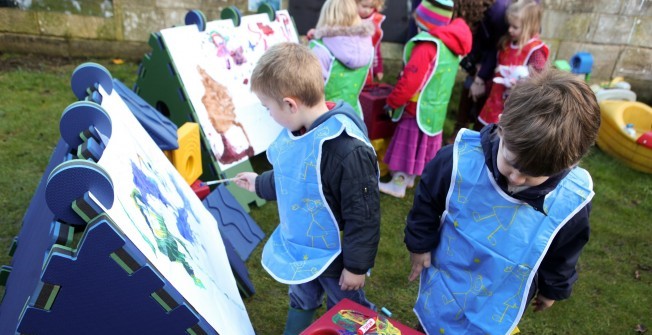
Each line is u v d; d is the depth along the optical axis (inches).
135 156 58.9
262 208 120.3
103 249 39.1
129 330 44.0
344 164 57.2
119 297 41.9
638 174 156.3
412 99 121.6
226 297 61.6
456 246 57.7
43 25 199.6
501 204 52.7
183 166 93.5
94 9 199.8
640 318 94.8
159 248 47.6
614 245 118.0
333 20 115.3
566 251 55.6
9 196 109.9
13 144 131.1
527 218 52.4
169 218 57.9
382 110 133.9
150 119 85.9
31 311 40.4
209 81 115.0
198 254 60.7
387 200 130.3
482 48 147.5
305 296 69.7
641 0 192.9
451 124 180.2
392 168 129.3
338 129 57.0
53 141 135.2
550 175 45.1
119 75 191.3
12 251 79.0
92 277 40.2
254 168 140.3
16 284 58.6
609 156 166.4
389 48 224.7
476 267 56.7
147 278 41.8
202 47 115.7
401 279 100.0
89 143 45.6
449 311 60.1
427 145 127.7
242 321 62.6
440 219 60.9
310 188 59.5
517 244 53.3
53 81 177.2
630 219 130.1
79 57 207.0
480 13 127.8
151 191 57.3
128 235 41.6
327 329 55.1
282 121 60.9
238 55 125.8
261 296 91.6
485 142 52.7
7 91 163.6
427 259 62.6
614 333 90.7
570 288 58.4
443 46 115.2
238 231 101.9
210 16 207.3
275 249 68.1
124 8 201.3
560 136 42.2
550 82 45.3
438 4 112.9
